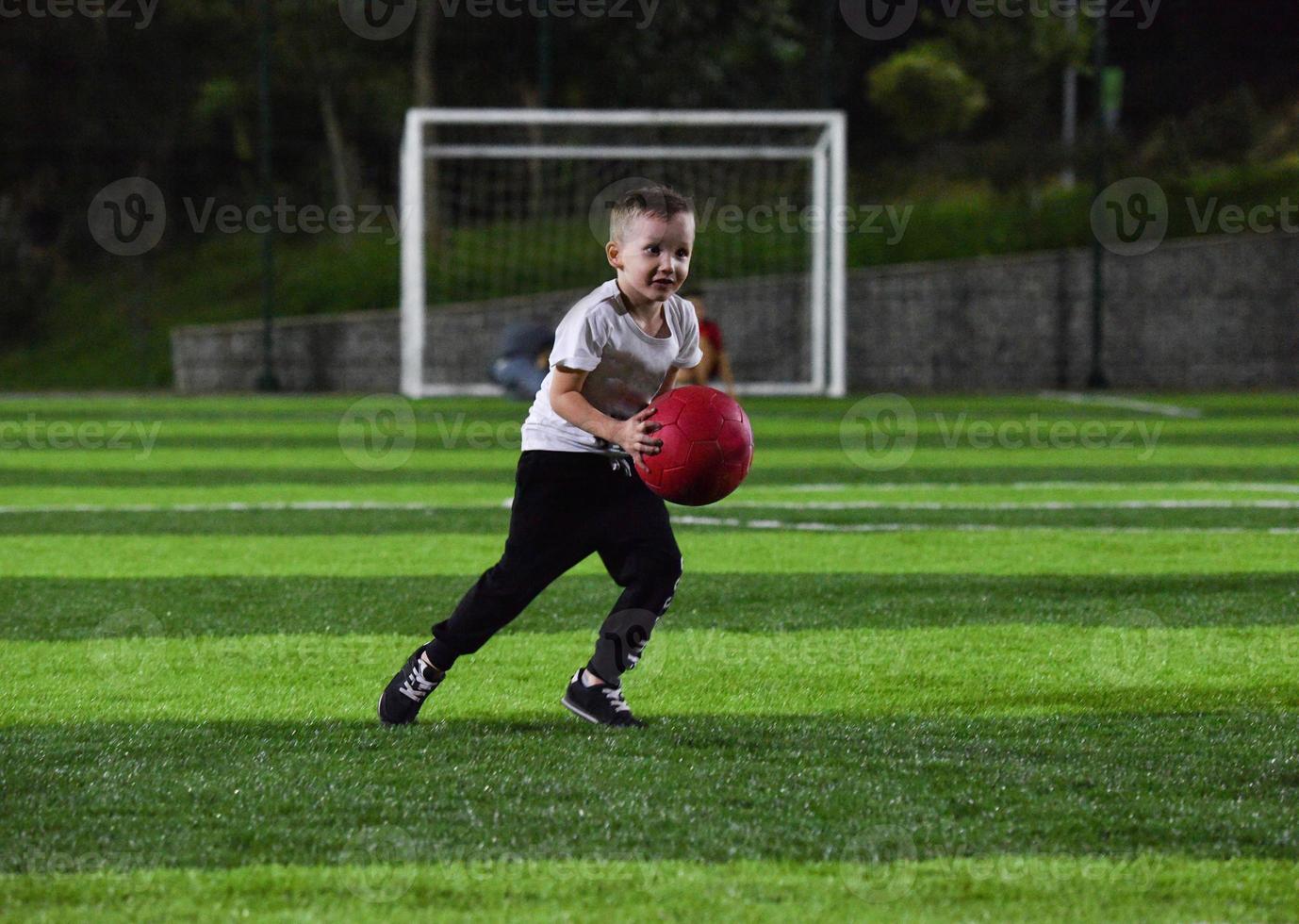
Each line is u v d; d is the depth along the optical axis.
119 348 65.31
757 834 8.62
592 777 9.70
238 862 8.18
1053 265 61.59
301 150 70.69
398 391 60.41
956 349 61.59
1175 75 72.56
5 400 53.19
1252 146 63.44
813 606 16.33
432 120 48.44
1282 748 10.56
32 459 32.88
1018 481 28.89
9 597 16.83
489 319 61.31
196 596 16.95
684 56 67.06
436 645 10.88
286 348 59.78
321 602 16.67
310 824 8.78
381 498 26.38
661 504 10.89
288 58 66.56
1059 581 17.92
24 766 9.98
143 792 9.38
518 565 10.68
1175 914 7.56
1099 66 60.50
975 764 10.06
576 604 16.25
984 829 8.73
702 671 13.23
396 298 65.19
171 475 29.89
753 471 30.48
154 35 66.50
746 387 53.28
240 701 12.09
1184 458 33.25
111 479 29.23
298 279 67.75
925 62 63.53
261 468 31.31
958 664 13.58
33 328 67.12
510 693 12.36
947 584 17.72
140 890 7.78
